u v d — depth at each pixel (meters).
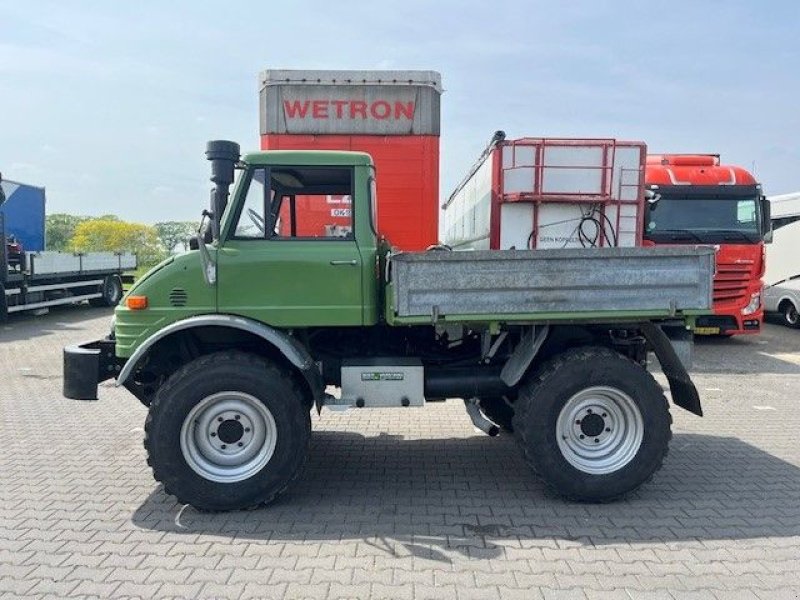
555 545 4.00
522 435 4.66
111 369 5.01
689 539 4.09
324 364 5.16
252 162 4.68
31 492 4.90
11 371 9.84
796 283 15.30
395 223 7.10
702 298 4.57
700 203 11.42
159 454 4.39
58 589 3.46
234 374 4.43
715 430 6.70
